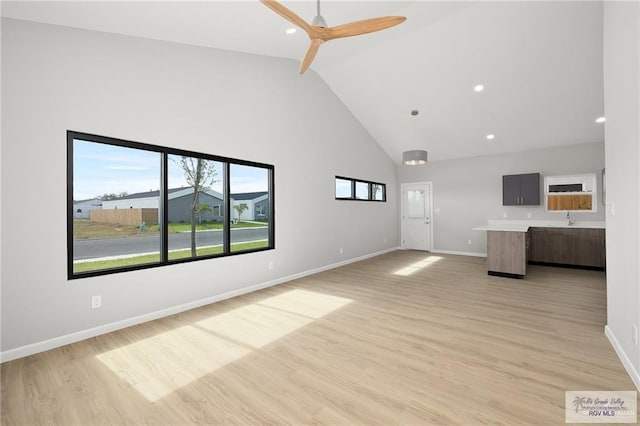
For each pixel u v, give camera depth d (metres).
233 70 4.08
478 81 4.86
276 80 4.70
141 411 1.79
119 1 2.37
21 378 2.14
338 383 2.06
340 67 5.24
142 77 3.18
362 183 7.06
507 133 6.10
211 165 4.37
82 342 2.70
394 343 2.66
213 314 3.40
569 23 3.66
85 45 2.79
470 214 7.35
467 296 4.03
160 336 2.83
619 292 2.37
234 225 4.64
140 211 3.44
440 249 7.83
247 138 4.27
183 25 2.98
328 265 5.81
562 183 6.26
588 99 4.85
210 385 2.05
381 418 1.71
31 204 2.50
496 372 2.17
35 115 2.51
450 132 6.39
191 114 3.61
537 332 2.85
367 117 6.57
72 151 2.71
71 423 1.70
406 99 5.66
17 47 2.43
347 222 6.38
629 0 2.04
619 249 2.35
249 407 1.82
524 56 4.24
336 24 3.37
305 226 5.27
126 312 3.05
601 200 5.87
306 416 1.74
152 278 3.26
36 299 2.52
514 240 5.02
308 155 5.34
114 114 2.97
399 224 8.48
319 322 3.16
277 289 4.42
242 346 2.62
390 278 5.07
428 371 2.19
